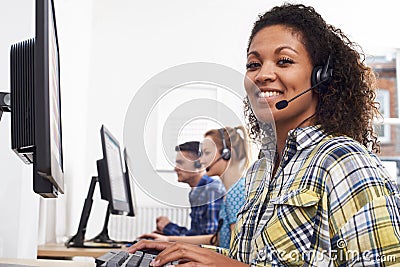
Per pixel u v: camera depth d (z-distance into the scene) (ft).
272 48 3.93
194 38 14.01
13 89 3.66
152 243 4.11
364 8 14.17
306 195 3.49
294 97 3.92
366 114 4.31
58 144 3.92
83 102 12.84
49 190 3.39
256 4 14.15
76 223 12.18
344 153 3.51
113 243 9.64
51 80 3.34
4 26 5.98
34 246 6.77
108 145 8.59
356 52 4.28
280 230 3.55
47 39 3.13
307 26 4.02
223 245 7.68
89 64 13.76
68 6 10.53
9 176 5.98
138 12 14.02
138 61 13.89
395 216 3.38
